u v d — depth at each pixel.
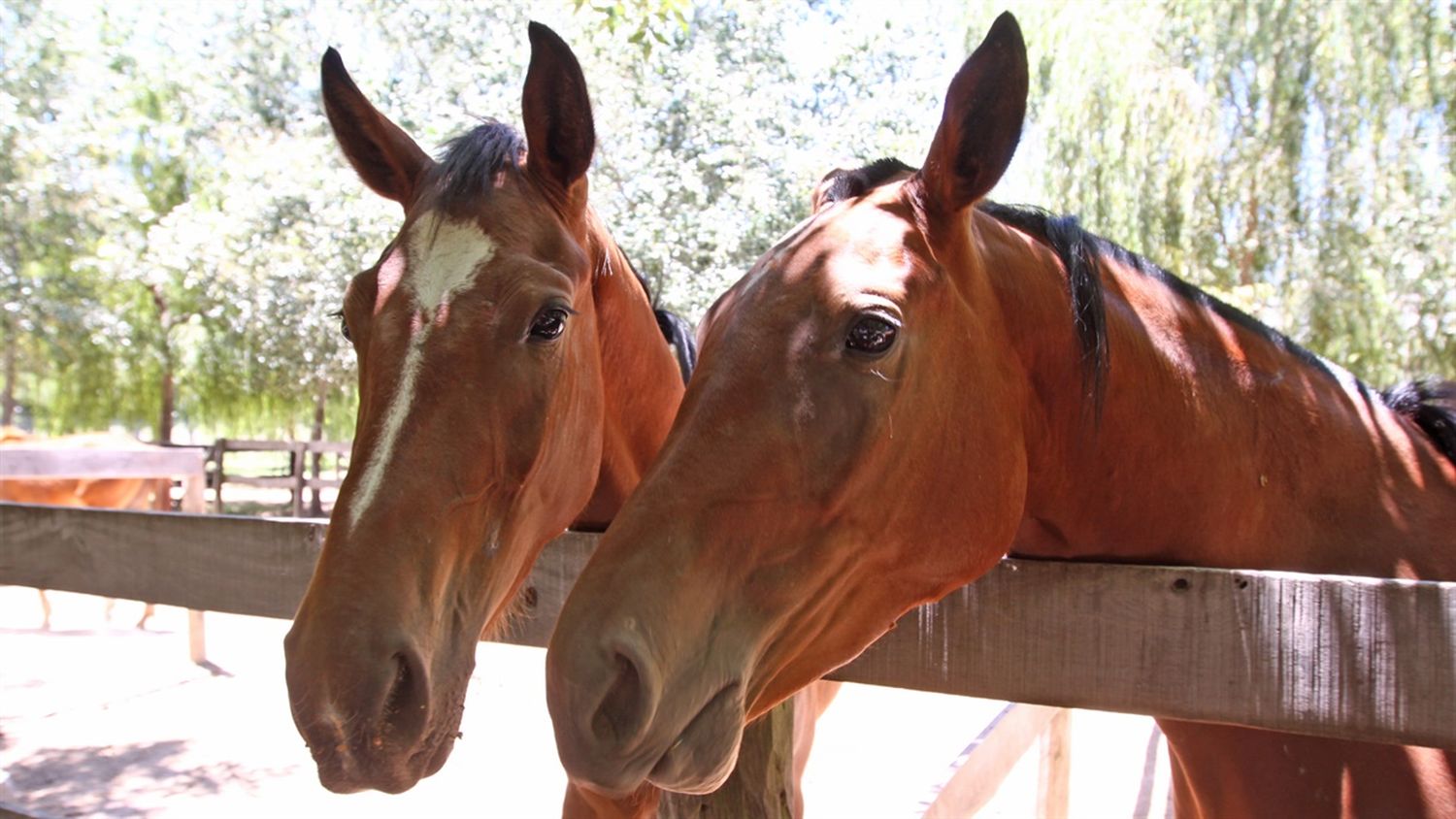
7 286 15.77
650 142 11.79
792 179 11.77
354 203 12.17
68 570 2.51
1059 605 1.53
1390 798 1.58
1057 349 1.67
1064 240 1.75
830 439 1.39
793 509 1.38
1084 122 10.02
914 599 1.54
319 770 1.42
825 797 4.64
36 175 14.92
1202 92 9.84
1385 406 1.92
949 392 1.50
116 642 7.93
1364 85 9.36
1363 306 9.30
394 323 1.70
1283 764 1.66
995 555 1.55
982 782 2.89
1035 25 10.38
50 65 15.09
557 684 1.24
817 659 1.51
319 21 15.27
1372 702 1.31
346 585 1.47
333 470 18.53
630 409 2.40
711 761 1.31
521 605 2.05
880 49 13.70
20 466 6.42
